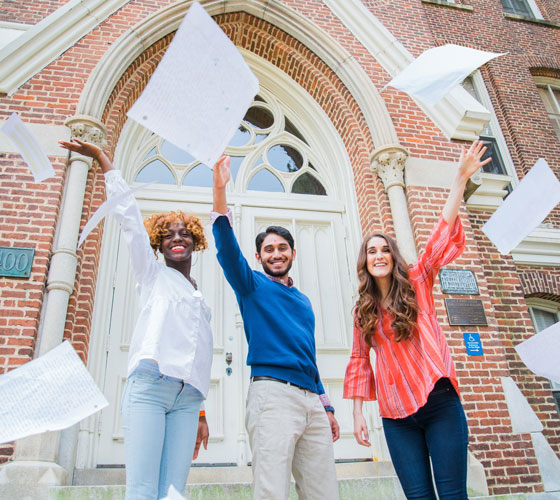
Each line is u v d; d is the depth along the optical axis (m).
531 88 8.66
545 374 2.54
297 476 2.27
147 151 5.80
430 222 5.27
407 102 6.07
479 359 4.72
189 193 5.59
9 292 3.97
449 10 9.15
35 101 4.89
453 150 5.86
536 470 4.33
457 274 5.11
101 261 4.75
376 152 5.54
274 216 5.72
